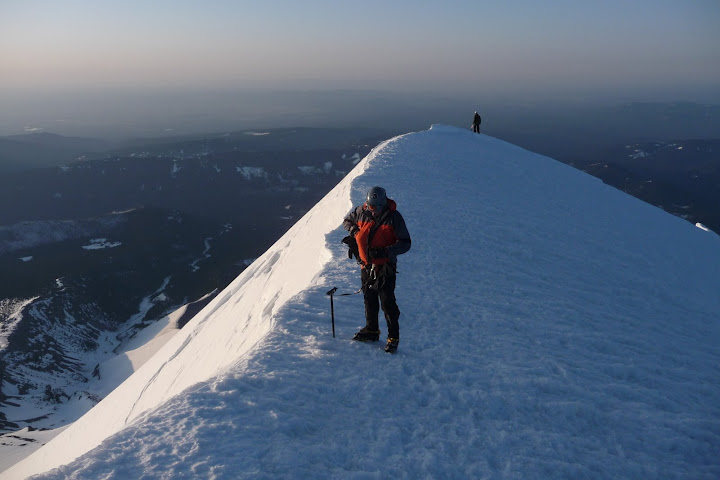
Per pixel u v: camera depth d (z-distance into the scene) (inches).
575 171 1264.8
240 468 143.8
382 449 163.3
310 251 571.2
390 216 227.0
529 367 232.5
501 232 535.2
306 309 286.5
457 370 224.1
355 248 236.7
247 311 660.7
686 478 165.3
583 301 382.0
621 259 592.1
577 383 221.6
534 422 188.4
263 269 893.2
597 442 180.9
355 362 223.9
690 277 626.5
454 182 775.7
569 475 159.5
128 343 6122.1
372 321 243.0
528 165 1125.7
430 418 185.3
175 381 660.1
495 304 322.3
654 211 1016.2
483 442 172.7
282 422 169.6
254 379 198.1
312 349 234.5
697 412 214.7
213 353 597.3
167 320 5772.6
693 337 374.3
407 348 243.0
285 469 146.4
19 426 4202.8
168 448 151.1
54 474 135.9
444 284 349.1
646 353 287.4
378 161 872.9
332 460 156.3
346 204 610.5
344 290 318.3
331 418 180.4
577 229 674.8
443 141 1211.2
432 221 532.4
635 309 412.8
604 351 275.7
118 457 146.3
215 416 170.4
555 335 283.3
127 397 848.3
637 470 167.0
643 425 195.2
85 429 908.6
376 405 190.9
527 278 402.3
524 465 161.2
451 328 272.8
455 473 154.5
